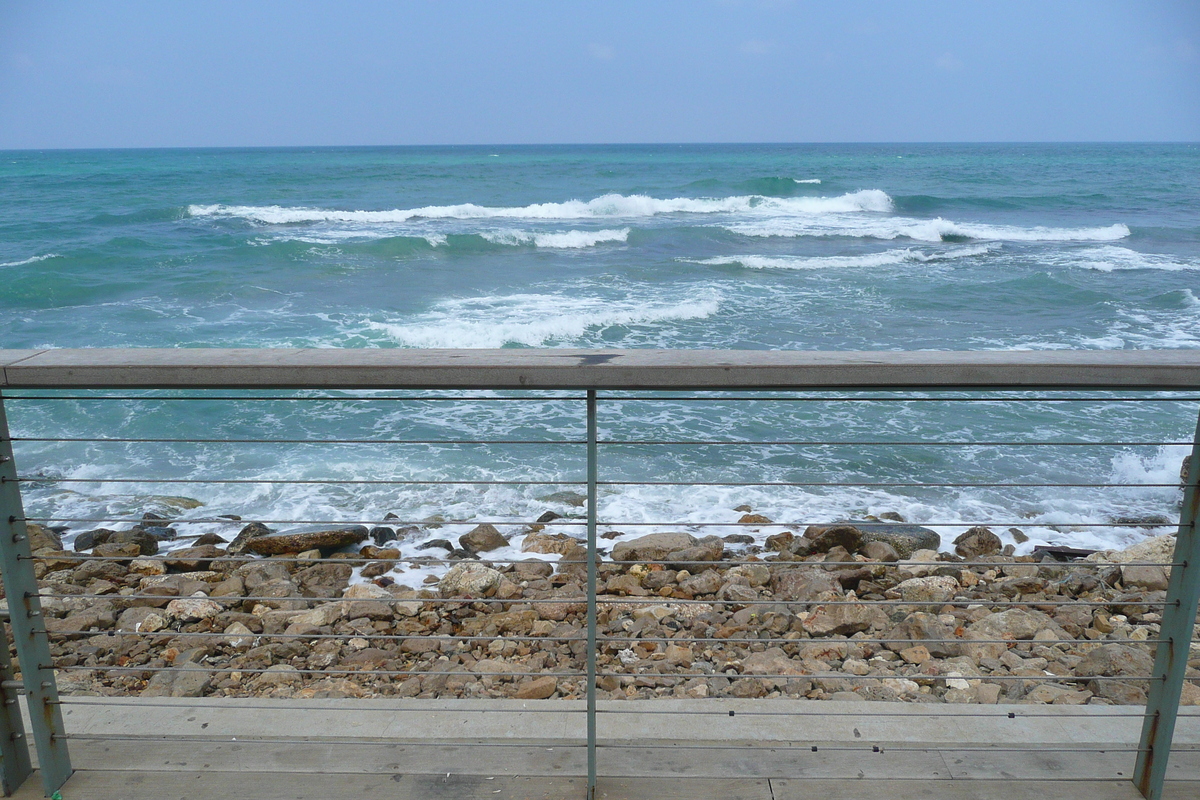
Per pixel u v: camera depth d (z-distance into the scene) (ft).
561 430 27.76
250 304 48.73
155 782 6.31
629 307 46.44
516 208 97.71
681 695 10.34
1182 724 7.09
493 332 40.96
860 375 4.97
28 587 5.79
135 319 44.83
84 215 90.38
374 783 6.30
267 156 333.62
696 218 95.30
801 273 59.88
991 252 69.87
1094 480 24.14
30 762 6.42
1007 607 14.07
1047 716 7.22
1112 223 93.09
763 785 6.30
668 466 24.97
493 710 7.25
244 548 17.90
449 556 18.01
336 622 13.57
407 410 29.76
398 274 58.70
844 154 339.36
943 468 24.93
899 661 11.59
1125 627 13.34
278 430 27.91
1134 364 4.96
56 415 28.99
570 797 6.16
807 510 21.30
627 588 15.38
